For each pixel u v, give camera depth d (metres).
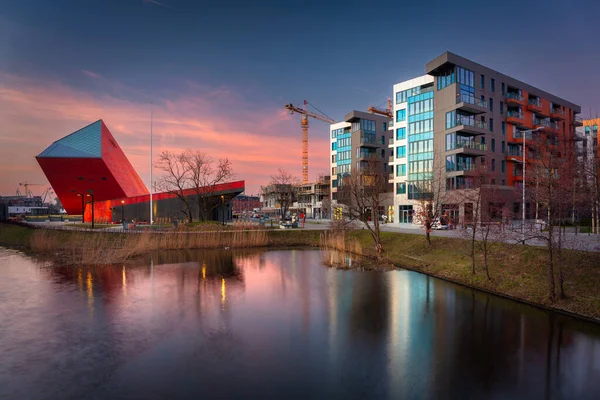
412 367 10.45
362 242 35.88
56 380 9.73
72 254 31.95
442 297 17.62
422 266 24.47
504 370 10.21
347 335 12.93
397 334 12.98
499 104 50.62
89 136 58.78
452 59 45.41
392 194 60.19
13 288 19.81
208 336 12.88
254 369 10.35
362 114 68.88
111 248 32.97
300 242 39.91
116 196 67.56
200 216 53.94
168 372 10.18
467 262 21.78
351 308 16.12
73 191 65.75
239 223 44.50
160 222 53.59
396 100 57.66
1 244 41.03
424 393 9.03
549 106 58.91
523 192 27.58
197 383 9.56
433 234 31.44
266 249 36.41
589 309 13.83
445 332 13.10
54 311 15.72
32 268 25.78
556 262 17.09
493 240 21.06
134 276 23.11
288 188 81.88
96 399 8.80
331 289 19.55
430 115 50.56
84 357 11.14
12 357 11.14
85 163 56.97
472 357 11.04
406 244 29.69
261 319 14.70
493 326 13.52
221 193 58.16
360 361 10.84
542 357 10.96
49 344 12.14
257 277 22.77
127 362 10.81
